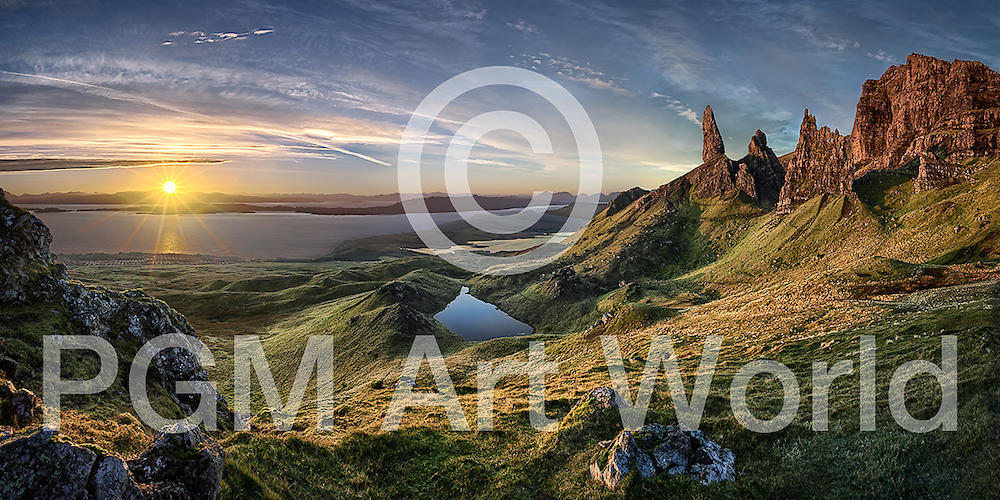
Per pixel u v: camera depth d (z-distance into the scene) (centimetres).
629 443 2428
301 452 2530
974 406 2359
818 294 7950
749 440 2664
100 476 1348
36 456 1316
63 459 1327
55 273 4603
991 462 1939
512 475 2581
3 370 3062
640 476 2280
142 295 5112
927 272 7675
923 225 16275
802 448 2516
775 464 2427
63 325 4019
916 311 4988
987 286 5600
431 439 3114
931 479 2017
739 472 2384
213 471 1681
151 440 2661
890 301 6125
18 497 1259
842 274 8775
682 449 2406
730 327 6969
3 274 4144
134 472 1564
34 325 3841
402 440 2998
